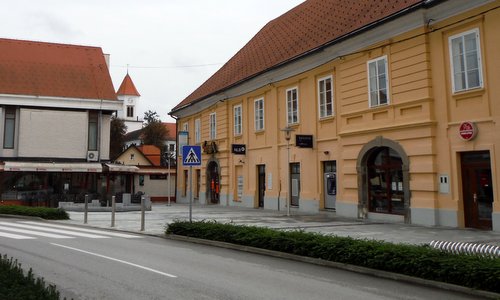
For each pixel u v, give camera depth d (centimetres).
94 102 3856
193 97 3931
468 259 804
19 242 1357
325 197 2347
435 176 1705
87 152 3825
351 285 823
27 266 970
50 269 939
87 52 4366
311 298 725
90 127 3897
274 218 2147
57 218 2217
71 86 3922
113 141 7106
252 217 2227
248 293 751
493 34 1532
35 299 553
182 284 812
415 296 743
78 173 3700
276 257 1136
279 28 3189
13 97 3622
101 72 4169
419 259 852
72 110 3816
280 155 2700
